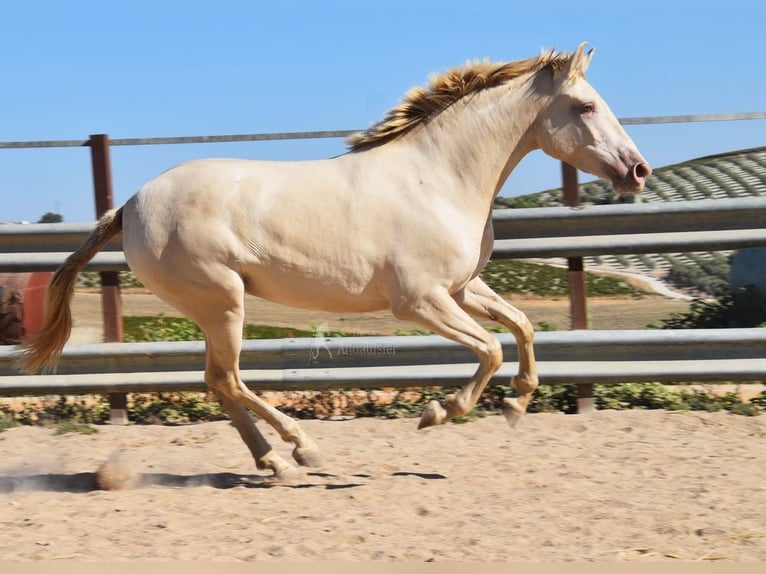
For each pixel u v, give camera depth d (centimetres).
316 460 806
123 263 1017
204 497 730
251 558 571
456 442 902
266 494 737
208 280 738
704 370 960
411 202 741
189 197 741
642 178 757
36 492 762
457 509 679
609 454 834
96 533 629
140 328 1337
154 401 1103
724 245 965
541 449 859
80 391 1025
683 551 573
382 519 657
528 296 2555
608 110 769
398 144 766
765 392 1005
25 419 1051
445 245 736
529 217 987
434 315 741
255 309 2123
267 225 736
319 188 746
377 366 1005
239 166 759
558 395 1027
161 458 880
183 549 592
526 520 645
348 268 738
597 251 983
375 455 861
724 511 654
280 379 1009
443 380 991
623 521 637
